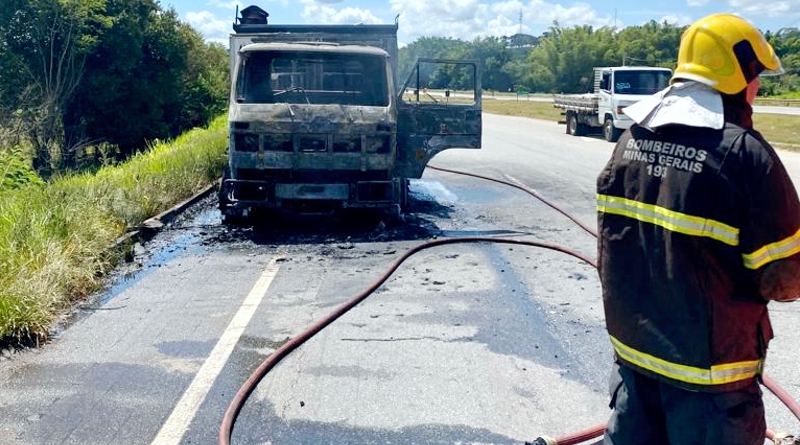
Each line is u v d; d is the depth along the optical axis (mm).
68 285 5926
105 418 3783
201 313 5512
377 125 8359
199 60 33531
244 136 8359
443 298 5867
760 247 1973
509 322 5262
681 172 2047
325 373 4367
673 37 69625
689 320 2066
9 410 3865
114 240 7465
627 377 2291
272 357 4504
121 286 6270
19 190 9547
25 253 6039
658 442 2297
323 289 6145
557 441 3301
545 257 7234
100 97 26438
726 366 2062
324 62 9469
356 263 7055
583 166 15523
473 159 16922
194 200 10641
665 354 2119
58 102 23984
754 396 2141
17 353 4680
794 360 4508
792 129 24469
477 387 4160
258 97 9398
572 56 71500
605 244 2283
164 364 4512
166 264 7027
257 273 6684
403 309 5590
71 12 24234
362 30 10617
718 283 2043
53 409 3881
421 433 3633
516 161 16469
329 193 8523
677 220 2039
